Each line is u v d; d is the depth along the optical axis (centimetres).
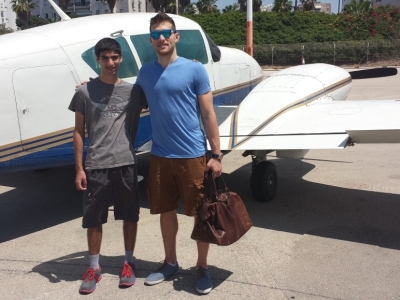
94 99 301
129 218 317
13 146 391
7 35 435
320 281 316
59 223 455
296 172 606
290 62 3266
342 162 653
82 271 347
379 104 460
